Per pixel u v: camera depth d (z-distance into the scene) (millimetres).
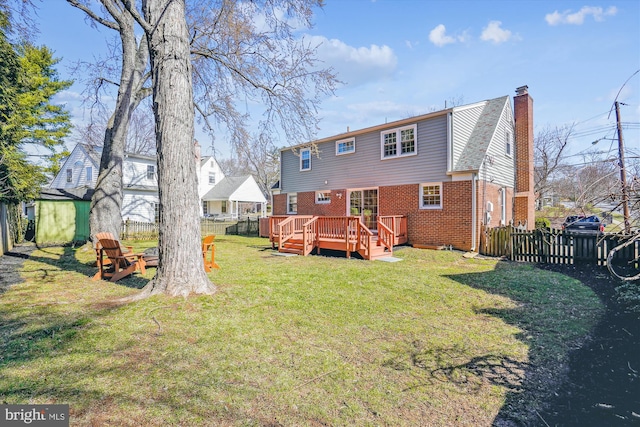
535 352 3699
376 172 14562
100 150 24578
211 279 6469
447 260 9961
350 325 4430
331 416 2533
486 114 13969
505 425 2482
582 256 8422
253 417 2467
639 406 2695
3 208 10961
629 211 3709
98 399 2564
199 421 2381
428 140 12805
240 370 3133
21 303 4949
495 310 5145
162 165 5113
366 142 14961
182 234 5070
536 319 4750
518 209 15273
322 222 11438
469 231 11578
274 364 3297
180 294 4922
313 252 11781
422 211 12914
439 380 3107
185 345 3566
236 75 9086
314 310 4953
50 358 3174
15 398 2520
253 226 21328
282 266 8625
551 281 6969
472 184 11555
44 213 15227
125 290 5820
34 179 12883
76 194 16828
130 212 22797
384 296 5824
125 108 11250
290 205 19000
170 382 2855
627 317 4746
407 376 3172
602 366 3367
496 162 13203
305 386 2934
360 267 8633
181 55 5227
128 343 3551
